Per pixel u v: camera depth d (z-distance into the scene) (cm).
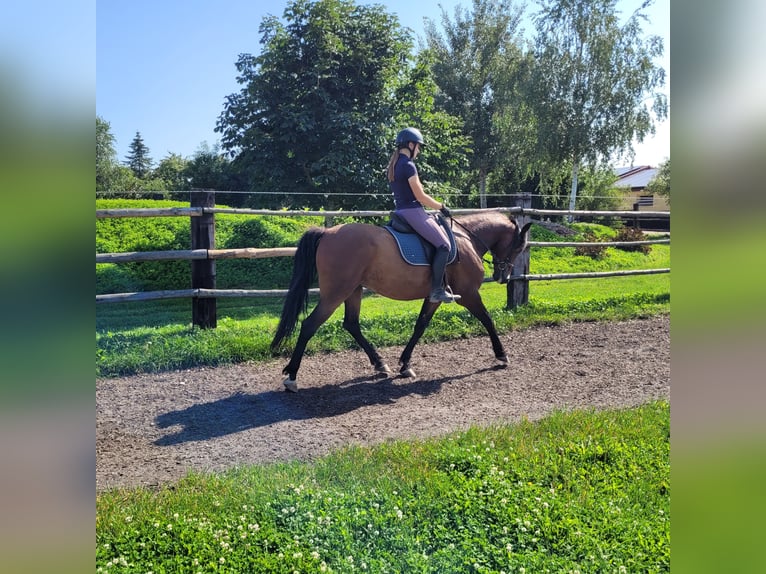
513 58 2377
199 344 596
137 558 244
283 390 508
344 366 589
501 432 389
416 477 320
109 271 948
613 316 833
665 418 418
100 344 586
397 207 532
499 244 613
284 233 1154
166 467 348
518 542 262
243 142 1171
